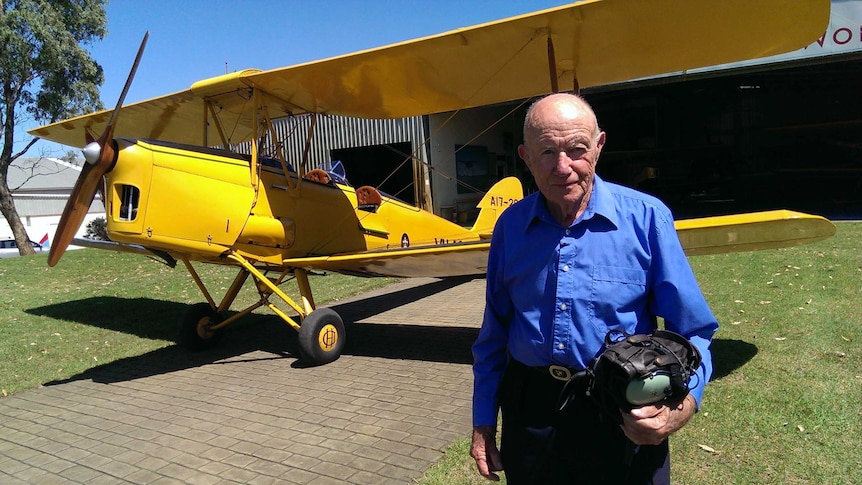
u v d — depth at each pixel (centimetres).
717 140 2439
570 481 150
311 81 503
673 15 400
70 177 4656
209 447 317
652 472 146
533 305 148
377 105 596
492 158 2122
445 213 1833
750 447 262
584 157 136
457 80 530
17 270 998
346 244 597
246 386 427
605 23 412
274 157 579
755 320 471
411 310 684
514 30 423
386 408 362
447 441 305
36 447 332
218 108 580
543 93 592
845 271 634
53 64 1489
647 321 147
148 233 414
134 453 315
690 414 130
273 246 506
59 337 582
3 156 1512
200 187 443
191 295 782
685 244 393
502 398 165
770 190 2128
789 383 333
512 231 155
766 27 421
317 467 284
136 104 570
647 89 2247
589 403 143
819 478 233
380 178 2139
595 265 140
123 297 771
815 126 2120
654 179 2172
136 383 448
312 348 462
